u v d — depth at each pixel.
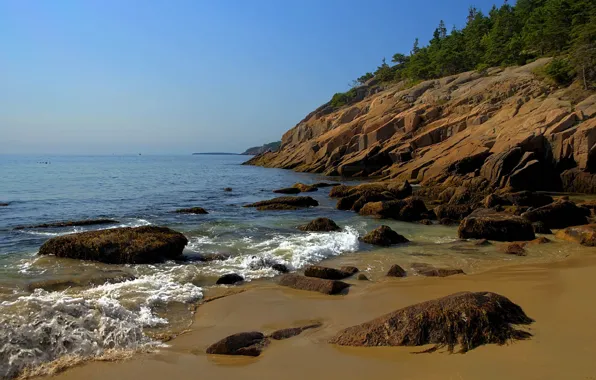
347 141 61.50
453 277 9.55
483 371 4.76
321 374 4.93
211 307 7.68
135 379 4.91
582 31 45.22
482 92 51.59
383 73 108.12
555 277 9.30
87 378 4.95
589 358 4.98
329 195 29.03
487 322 5.70
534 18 65.50
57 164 107.44
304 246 13.17
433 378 4.66
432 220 19.56
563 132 29.42
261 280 9.68
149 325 6.71
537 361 4.94
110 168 82.38
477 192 25.55
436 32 107.44
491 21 87.25
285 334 6.23
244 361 5.35
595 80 40.56
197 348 5.84
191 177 53.31
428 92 62.34
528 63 58.66
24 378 4.95
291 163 71.88
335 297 8.23
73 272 9.88
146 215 20.33
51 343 5.62
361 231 16.72
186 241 12.12
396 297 8.12
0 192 31.69
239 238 14.63
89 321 6.29
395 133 53.53
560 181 29.22
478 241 13.94
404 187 27.16
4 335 5.48
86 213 21.09
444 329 5.62
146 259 10.99
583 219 17.23
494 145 33.00
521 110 39.94
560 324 6.07
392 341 5.61
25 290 8.35
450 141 40.94
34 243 13.55
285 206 23.31
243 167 87.06
